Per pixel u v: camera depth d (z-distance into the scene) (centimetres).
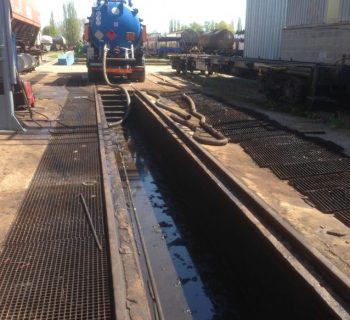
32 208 480
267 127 974
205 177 657
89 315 314
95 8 1686
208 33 3384
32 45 2211
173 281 537
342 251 422
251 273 484
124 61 1706
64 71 2597
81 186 547
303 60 1577
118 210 478
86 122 916
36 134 806
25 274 359
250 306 488
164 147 989
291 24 1656
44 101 1212
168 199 788
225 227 568
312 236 454
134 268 368
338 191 586
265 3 2011
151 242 629
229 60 1858
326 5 1421
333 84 1172
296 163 708
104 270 366
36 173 593
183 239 643
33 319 308
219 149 800
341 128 984
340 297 337
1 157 656
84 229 435
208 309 489
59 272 363
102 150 680
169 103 1315
